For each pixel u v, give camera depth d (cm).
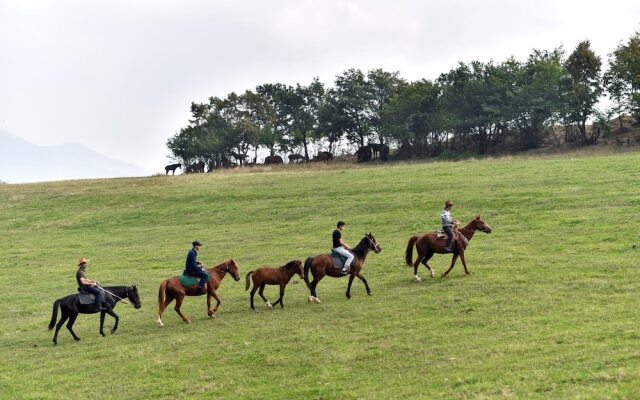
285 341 1966
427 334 1870
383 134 9669
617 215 3278
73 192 6297
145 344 2103
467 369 1552
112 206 5531
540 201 3866
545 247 2869
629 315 1808
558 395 1298
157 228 4588
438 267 2783
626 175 4309
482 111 8988
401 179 5306
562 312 1927
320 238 3694
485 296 2211
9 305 2873
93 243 4272
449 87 9369
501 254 2845
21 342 2316
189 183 6400
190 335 2158
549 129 9062
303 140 11306
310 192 5194
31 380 1844
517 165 5434
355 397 1470
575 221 3275
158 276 3228
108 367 1895
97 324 2500
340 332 1997
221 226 4425
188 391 1638
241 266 3219
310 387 1571
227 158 11862
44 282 3278
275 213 4597
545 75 8475
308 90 11538
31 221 5206
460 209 3972
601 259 2525
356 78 10506
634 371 1355
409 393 1445
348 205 4525
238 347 1956
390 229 3738
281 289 2425
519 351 1623
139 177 7450
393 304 2255
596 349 1549
